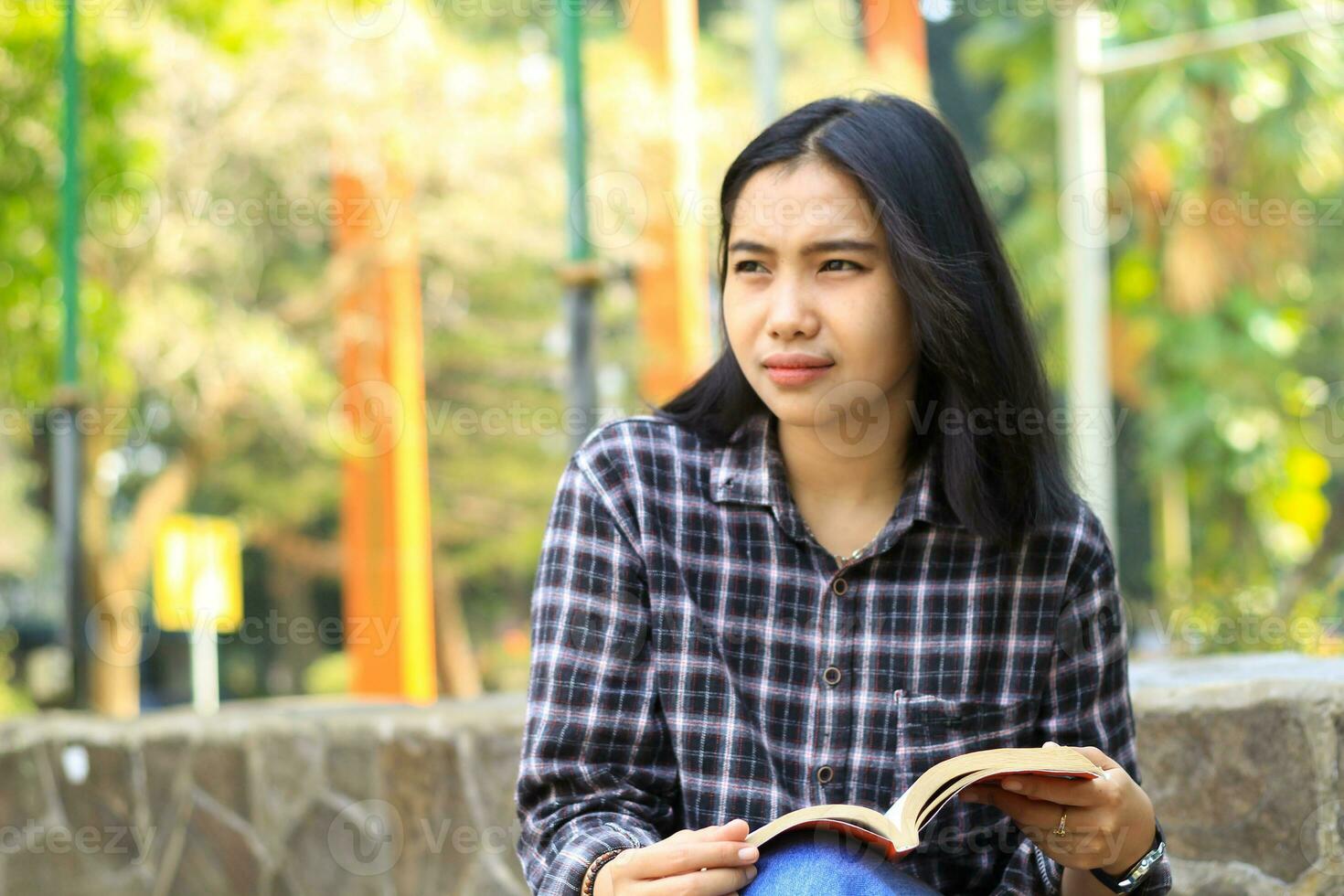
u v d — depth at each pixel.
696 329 6.38
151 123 9.95
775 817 1.58
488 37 12.77
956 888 1.65
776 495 1.64
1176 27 10.58
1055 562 1.65
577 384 3.27
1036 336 1.73
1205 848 2.23
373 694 8.87
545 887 1.53
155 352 10.58
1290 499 10.72
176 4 8.11
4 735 3.60
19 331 7.07
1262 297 10.89
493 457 14.48
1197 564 10.67
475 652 18.06
